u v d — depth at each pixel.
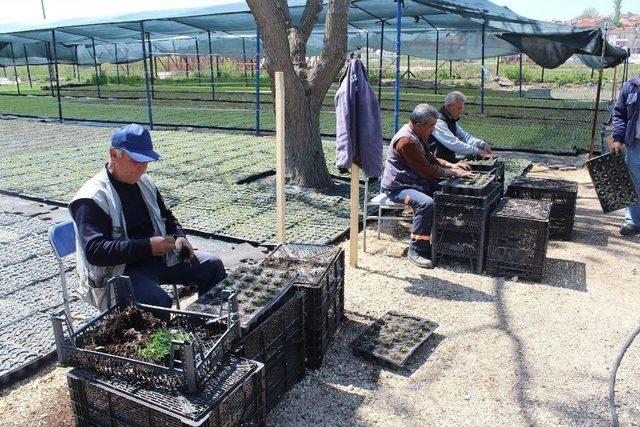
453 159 6.38
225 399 2.37
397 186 5.44
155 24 17.22
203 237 6.09
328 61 7.63
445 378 3.48
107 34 19.98
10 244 5.71
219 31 18.77
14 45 26.48
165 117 16.47
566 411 3.17
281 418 3.11
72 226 3.52
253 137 12.60
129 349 2.53
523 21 10.57
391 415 3.15
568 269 5.16
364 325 4.12
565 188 5.95
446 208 5.04
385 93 23.72
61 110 17.50
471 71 34.19
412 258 5.28
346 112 4.67
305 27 7.94
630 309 4.37
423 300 4.53
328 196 7.50
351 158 4.77
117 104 20.41
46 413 3.13
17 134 13.31
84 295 3.38
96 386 2.48
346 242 5.92
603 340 3.91
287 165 8.10
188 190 7.88
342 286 4.05
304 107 7.78
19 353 3.66
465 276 5.00
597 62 14.55
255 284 3.25
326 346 3.72
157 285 3.30
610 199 6.00
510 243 4.88
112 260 3.14
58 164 9.54
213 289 3.21
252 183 8.36
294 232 6.09
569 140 12.03
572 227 5.95
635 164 5.81
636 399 3.27
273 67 7.57
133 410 2.41
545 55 12.18
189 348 2.32
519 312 4.31
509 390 3.36
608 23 10.11
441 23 15.98
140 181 3.51
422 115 5.31
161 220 3.58
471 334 4.00
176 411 2.29
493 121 15.23
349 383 3.44
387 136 12.82
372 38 22.08
